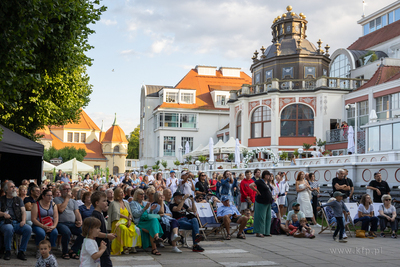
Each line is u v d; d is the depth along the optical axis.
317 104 35.38
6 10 7.35
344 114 34.75
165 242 10.80
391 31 38.06
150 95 57.09
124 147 84.25
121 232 9.04
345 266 7.89
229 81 59.09
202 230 11.18
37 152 12.20
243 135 38.62
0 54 7.57
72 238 10.80
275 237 11.86
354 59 36.78
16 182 15.18
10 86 8.38
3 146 11.05
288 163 27.98
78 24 10.48
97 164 82.12
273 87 36.47
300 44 39.44
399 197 14.03
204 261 8.39
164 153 52.22
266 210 11.98
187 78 57.94
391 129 21.30
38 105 14.41
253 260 8.48
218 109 54.09
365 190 15.56
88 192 9.59
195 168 35.38
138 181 22.92
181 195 10.59
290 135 36.09
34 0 7.54
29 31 7.90
